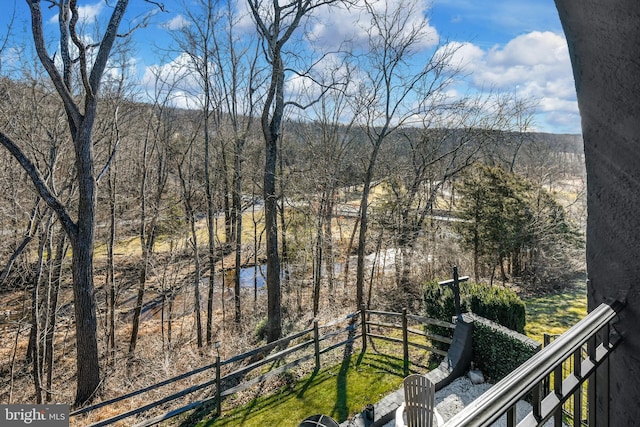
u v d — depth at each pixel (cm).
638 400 138
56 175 1076
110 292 1216
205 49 1273
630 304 140
